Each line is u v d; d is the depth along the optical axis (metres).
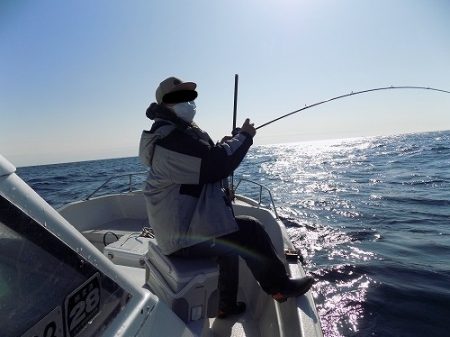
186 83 1.93
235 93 2.75
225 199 1.99
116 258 2.97
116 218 4.69
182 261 1.98
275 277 2.09
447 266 5.32
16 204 0.78
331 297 4.48
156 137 1.88
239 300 2.97
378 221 8.47
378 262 5.60
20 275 0.79
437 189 12.73
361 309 4.15
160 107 1.93
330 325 3.86
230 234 1.99
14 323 0.77
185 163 1.81
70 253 0.94
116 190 14.22
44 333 0.83
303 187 15.42
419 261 5.59
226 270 2.44
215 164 1.83
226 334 2.42
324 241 7.01
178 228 1.87
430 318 3.91
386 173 18.88
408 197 11.46
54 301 0.87
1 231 0.75
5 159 0.81
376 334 3.66
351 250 6.35
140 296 1.28
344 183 15.95
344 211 9.82
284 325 2.14
